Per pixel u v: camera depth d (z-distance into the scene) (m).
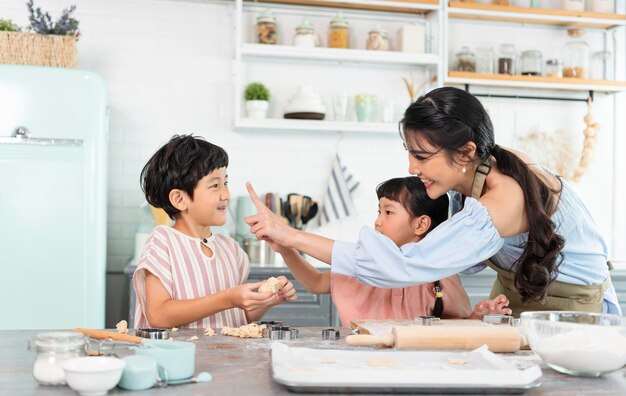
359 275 1.62
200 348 1.42
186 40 3.98
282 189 4.07
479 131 1.64
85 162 3.23
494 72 4.27
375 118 4.06
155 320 1.72
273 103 4.05
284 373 1.09
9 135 3.17
